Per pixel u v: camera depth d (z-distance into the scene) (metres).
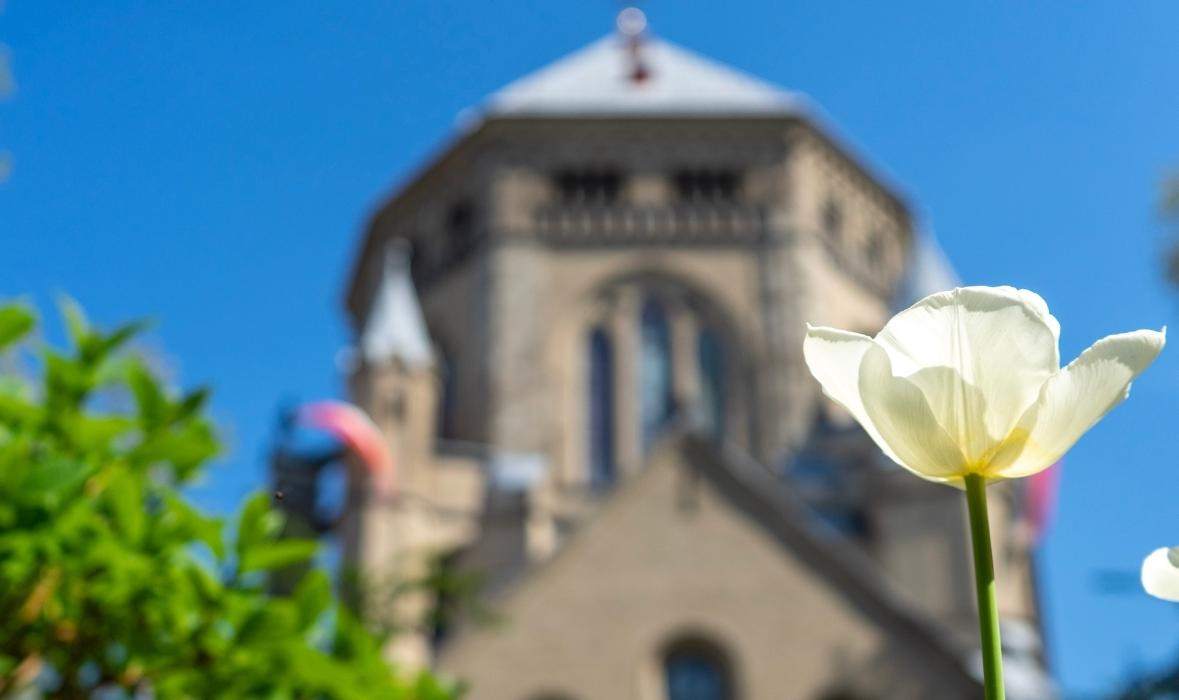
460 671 28.27
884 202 49.91
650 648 28.69
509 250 44.72
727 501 30.08
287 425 39.81
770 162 46.44
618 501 30.23
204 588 3.77
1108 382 1.65
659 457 30.59
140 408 4.10
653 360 43.78
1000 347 1.67
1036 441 1.67
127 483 3.74
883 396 1.68
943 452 1.69
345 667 3.92
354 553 38.00
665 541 29.77
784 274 44.69
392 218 49.56
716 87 51.28
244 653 3.79
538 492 40.16
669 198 45.94
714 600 29.02
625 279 44.75
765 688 28.06
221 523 3.85
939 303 1.70
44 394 3.96
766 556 29.39
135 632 3.81
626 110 46.84
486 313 43.97
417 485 39.91
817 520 39.62
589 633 28.84
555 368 43.31
